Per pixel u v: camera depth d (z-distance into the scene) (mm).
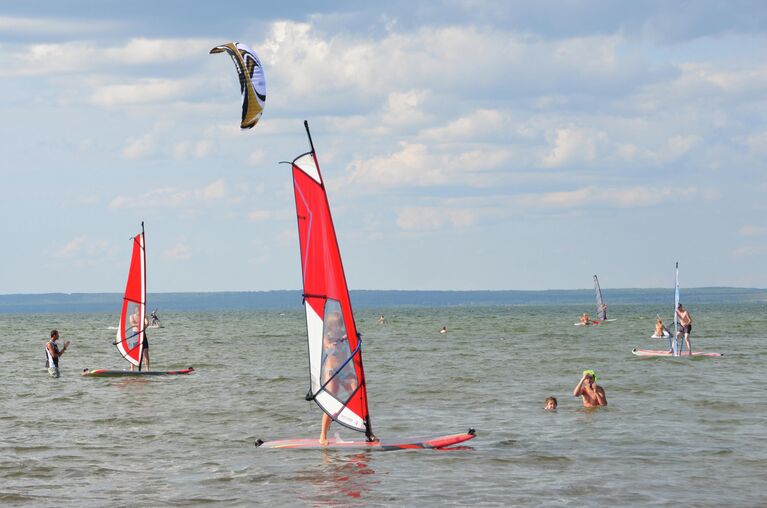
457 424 30438
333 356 25141
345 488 21016
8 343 93750
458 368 53250
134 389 42344
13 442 27484
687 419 30891
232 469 23188
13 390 42281
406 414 33031
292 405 35688
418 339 93312
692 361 56188
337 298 24922
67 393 40844
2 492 20891
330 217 24547
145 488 21266
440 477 22047
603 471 22656
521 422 30688
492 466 23281
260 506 19547
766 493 20297
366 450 25375
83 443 27250
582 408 34094
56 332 48969
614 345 76500
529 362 57469
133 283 49406
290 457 24578
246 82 21438
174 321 196625
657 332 86688
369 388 42000
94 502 19984
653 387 40781
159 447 26500
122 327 49219
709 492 20438
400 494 20406
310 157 24453
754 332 99812
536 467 23156
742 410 32906
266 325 157000
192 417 32562
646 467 23078
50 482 21922
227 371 52594
